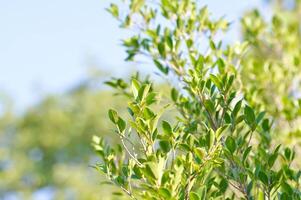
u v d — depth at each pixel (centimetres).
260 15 583
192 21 427
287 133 438
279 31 580
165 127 308
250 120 332
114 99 2000
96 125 2241
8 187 2652
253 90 439
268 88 492
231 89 374
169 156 315
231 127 333
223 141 335
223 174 332
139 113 308
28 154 2733
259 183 337
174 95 407
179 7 436
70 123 2503
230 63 435
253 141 395
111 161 351
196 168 297
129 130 317
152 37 442
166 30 439
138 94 308
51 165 2623
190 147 307
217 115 338
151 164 275
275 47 576
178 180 279
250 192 331
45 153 2669
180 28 423
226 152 320
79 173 2191
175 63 416
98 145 380
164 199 278
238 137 348
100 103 2261
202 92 340
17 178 2641
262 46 574
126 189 323
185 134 325
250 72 495
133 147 312
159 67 419
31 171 2678
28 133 2706
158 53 439
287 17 602
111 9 461
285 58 559
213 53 423
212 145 302
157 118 303
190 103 392
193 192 285
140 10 460
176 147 312
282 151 415
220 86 334
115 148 368
